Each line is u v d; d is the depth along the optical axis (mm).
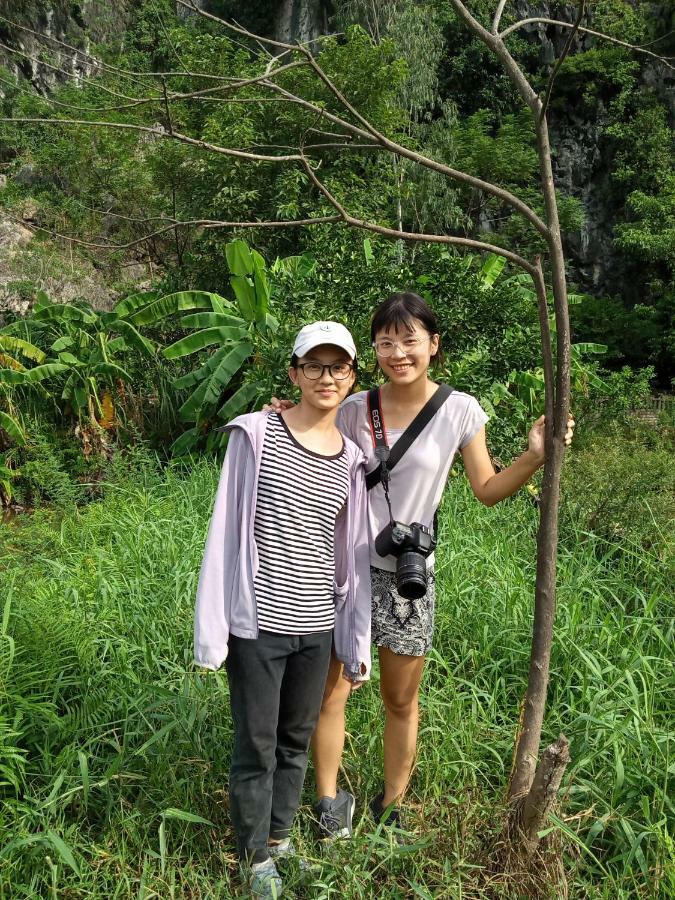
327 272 6488
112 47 9992
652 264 18922
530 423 7164
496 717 2951
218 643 2035
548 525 2164
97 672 2932
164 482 6648
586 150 20188
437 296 6520
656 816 2336
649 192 19609
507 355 6445
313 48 18594
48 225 12555
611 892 2129
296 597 2076
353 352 2123
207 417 7566
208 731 2734
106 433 8133
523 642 3285
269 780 2102
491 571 3873
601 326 17500
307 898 2121
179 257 11242
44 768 2471
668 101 19859
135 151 11414
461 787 2395
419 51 14773
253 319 7641
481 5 19328
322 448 2180
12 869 2053
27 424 8039
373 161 11406
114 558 4234
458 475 5828
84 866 2129
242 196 10281
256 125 10609
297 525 2092
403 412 2324
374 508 2330
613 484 5180
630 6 20562
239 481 2139
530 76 20641
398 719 2383
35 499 7078
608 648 3113
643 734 2568
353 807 2412
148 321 8352
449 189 15141
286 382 6492
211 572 2072
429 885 2152
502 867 2109
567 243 20328
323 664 2156
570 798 2381
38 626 3061
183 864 2232
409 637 2303
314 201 10500
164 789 2424
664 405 9969
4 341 8273
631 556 4406
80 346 8336
